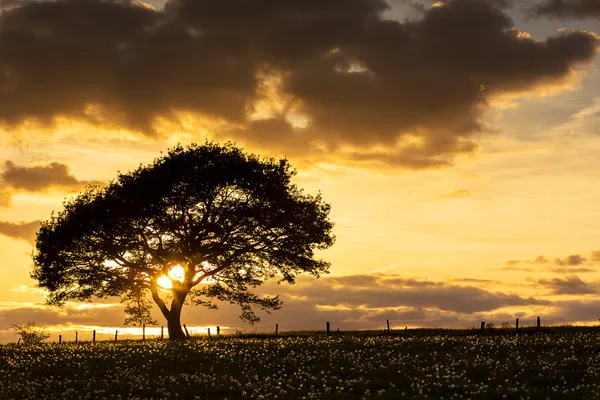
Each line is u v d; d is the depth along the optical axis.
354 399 28.08
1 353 43.78
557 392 28.39
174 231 57.41
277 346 43.25
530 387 29.58
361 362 36.28
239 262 60.28
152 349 43.47
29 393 30.53
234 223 57.44
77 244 57.31
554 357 36.19
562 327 59.03
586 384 29.97
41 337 66.38
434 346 41.66
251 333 64.69
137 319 61.53
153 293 59.81
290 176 61.19
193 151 59.06
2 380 33.81
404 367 34.53
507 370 32.97
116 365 36.97
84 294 59.62
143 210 55.81
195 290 60.84
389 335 59.31
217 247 58.03
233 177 56.97
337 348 41.91
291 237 58.78
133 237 57.25
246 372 34.28
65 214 58.94
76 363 37.88
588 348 38.78
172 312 59.12
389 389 29.62
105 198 57.53
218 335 64.25
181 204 56.53
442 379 31.50
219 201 57.94
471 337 47.62
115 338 67.94
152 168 58.62
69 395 29.95
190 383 31.86
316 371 34.31
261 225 57.78
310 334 63.66
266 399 28.27
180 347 44.22
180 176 56.38
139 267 57.94
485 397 27.94
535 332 56.94
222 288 60.56
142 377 33.34
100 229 56.44
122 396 29.70
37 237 58.97
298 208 58.78
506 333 57.19
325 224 60.62
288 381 31.55
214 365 36.31
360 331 65.31
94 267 58.53
